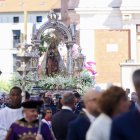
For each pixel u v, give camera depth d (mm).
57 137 12031
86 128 9125
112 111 7926
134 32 48875
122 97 7914
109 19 49344
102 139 7781
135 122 6375
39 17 92125
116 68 48688
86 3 49656
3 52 91688
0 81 59875
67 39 37688
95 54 49125
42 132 10953
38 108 11086
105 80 48594
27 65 30406
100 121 7871
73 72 36875
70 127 9250
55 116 12117
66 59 37812
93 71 39969
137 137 6305
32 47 36750
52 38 38000
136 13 48750
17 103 13414
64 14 56406
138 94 6656
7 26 92125
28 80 32719
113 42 49125
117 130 6367
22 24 91812
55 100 26141
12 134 10906
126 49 48875
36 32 37375
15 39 91875
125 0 49000
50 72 37844
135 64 41375
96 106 9242
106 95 7965
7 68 91000
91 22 49500
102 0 49719
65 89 34531
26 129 10891
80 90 35000
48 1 93750
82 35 49344
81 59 36531
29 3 93125
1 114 13305
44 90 34125
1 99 26406
